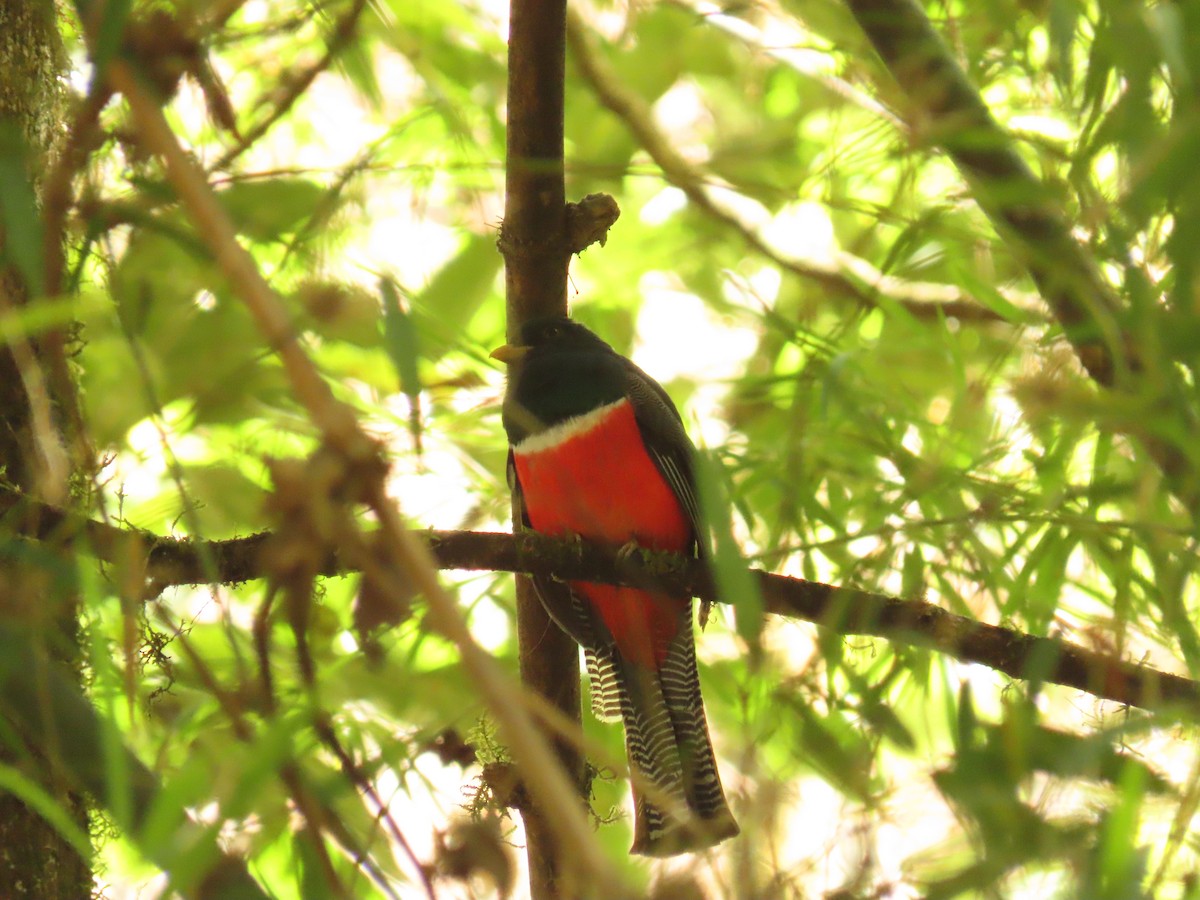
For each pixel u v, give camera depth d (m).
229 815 3.53
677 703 7.70
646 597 7.61
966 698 4.98
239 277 3.08
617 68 9.40
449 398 6.55
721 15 7.11
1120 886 4.00
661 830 5.46
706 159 6.64
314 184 6.44
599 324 9.62
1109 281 5.24
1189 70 4.19
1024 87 6.29
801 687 5.39
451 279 8.62
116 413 6.15
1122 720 5.05
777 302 7.43
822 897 4.49
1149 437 4.70
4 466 5.40
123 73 3.28
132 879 6.02
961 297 6.86
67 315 4.19
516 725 2.87
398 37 6.56
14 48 5.81
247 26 6.03
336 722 5.60
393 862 5.05
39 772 5.16
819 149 7.71
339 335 4.55
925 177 6.69
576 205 6.96
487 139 8.42
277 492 3.10
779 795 4.64
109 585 4.89
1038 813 4.49
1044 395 4.95
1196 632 5.11
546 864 5.28
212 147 5.86
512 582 8.02
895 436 6.00
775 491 6.85
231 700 3.61
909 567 5.87
